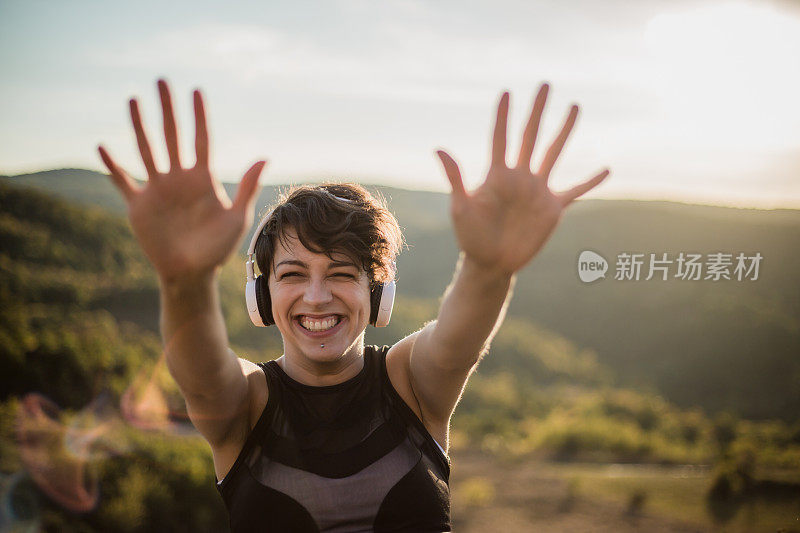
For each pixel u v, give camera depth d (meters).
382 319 1.61
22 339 16.02
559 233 78.31
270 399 1.58
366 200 1.62
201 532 9.40
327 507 1.48
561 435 18.41
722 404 52.38
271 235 1.55
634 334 65.06
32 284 32.06
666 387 57.31
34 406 11.57
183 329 1.30
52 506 8.23
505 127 1.28
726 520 11.21
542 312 70.69
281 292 1.53
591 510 12.02
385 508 1.50
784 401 52.84
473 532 11.12
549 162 1.32
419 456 1.57
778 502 11.80
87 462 9.16
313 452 1.54
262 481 1.51
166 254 1.20
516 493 13.20
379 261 1.54
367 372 1.66
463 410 28.84
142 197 1.19
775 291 66.25
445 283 66.94
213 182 1.21
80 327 24.53
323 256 1.50
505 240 1.31
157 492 9.12
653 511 11.74
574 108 1.30
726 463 13.30
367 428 1.58
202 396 1.41
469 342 1.45
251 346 29.16
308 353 1.52
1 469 8.48
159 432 11.37
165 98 1.15
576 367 58.59
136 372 16.56
